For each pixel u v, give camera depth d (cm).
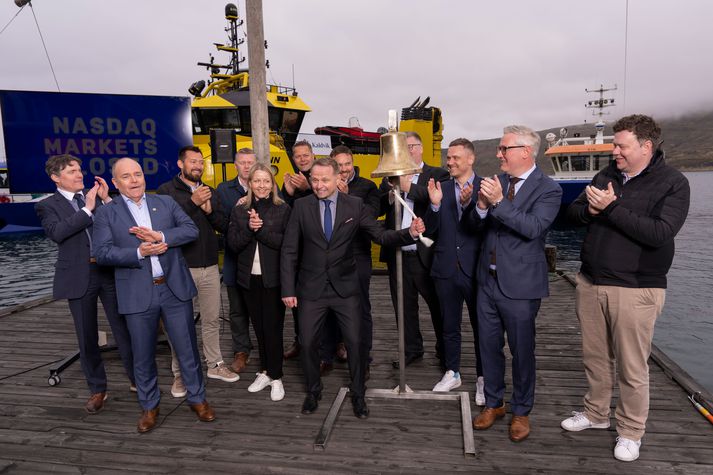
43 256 1736
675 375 327
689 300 1201
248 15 422
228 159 454
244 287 321
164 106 578
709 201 5134
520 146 246
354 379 290
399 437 267
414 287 360
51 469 245
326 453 254
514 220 234
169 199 287
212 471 240
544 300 564
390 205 358
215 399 323
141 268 264
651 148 219
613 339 239
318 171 270
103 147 557
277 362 319
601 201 218
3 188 2009
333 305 286
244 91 807
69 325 508
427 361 387
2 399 331
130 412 308
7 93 516
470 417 276
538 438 263
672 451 246
